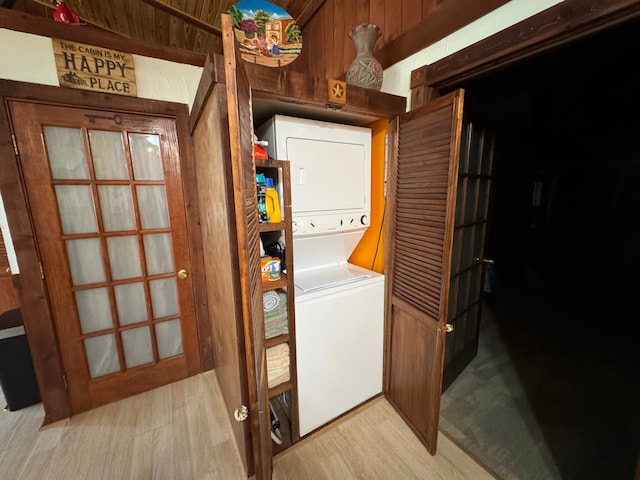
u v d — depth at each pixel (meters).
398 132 1.56
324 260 1.96
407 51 1.59
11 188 1.50
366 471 1.39
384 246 1.79
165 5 2.01
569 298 3.78
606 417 1.70
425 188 1.39
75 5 1.93
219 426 1.67
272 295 1.38
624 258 3.88
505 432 1.61
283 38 1.27
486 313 3.29
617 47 1.29
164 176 1.90
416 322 1.54
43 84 1.49
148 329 1.99
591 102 2.59
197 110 1.42
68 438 1.60
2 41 1.40
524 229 4.39
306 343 1.49
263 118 1.66
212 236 1.54
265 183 1.31
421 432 1.54
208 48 2.68
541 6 1.04
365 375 1.79
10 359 1.74
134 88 1.71
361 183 1.73
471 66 1.25
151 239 1.93
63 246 1.67
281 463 1.43
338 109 1.44
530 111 2.62
